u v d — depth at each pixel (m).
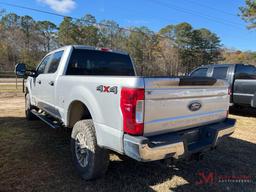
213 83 3.22
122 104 2.57
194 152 2.94
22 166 3.64
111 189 3.07
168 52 65.00
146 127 2.56
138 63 60.94
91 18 60.97
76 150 3.41
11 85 19.22
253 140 5.32
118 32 64.31
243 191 3.16
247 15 22.64
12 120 6.53
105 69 4.62
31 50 66.00
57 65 4.40
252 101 7.43
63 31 59.34
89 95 3.08
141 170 3.61
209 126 3.27
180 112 2.87
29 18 72.25
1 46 60.84
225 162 4.05
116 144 2.66
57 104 4.09
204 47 72.00
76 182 3.21
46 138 4.98
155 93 2.58
